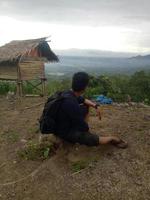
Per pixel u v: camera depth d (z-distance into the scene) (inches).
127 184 76.7
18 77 198.4
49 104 88.4
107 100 155.5
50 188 79.2
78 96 90.9
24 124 126.8
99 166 84.4
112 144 92.1
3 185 83.4
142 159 85.5
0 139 112.5
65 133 89.0
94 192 75.7
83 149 91.9
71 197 75.2
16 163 92.9
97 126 109.7
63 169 85.4
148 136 98.0
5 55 201.6
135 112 132.6
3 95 206.7
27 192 79.4
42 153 94.4
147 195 72.6
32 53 206.5
